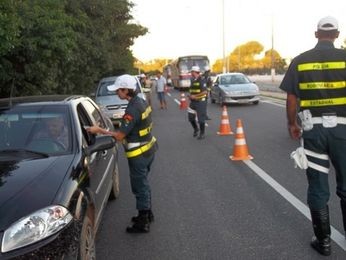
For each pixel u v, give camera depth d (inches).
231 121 657.0
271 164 355.6
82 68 780.6
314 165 183.8
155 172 344.5
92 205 167.2
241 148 381.7
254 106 884.6
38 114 196.1
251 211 243.1
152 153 220.7
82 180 162.4
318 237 186.7
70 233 136.7
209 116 735.7
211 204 258.8
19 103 207.5
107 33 950.4
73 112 198.1
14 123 191.8
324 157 183.3
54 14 483.2
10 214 130.6
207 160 383.9
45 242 129.0
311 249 191.9
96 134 204.1
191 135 541.0
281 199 261.7
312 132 181.2
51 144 180.2
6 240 125.6
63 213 137.6
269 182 299.9
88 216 159.9
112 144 189.9
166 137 531.5
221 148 440.8
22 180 147.1
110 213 250.5
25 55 451.2
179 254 193.3
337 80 176.7
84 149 180.9
